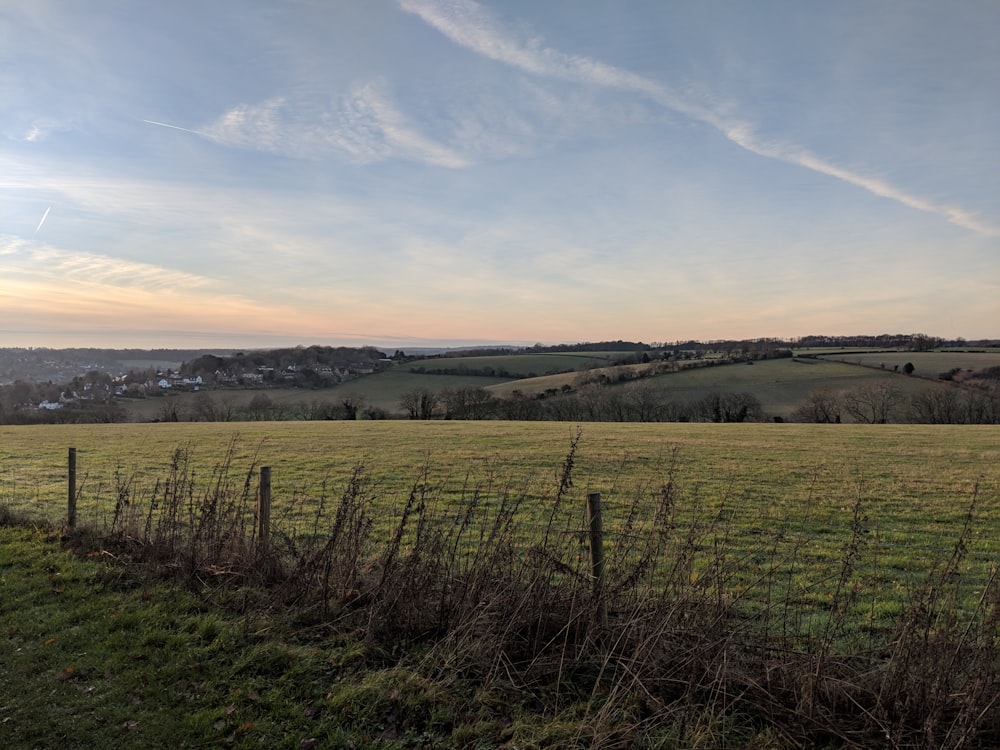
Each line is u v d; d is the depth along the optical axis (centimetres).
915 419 7394
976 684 418
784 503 1573
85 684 545
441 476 1989
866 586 838
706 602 535
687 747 436
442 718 484
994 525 1341
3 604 715
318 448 2961
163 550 848
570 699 501
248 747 457
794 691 472
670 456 2636
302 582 707
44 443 3250
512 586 594
